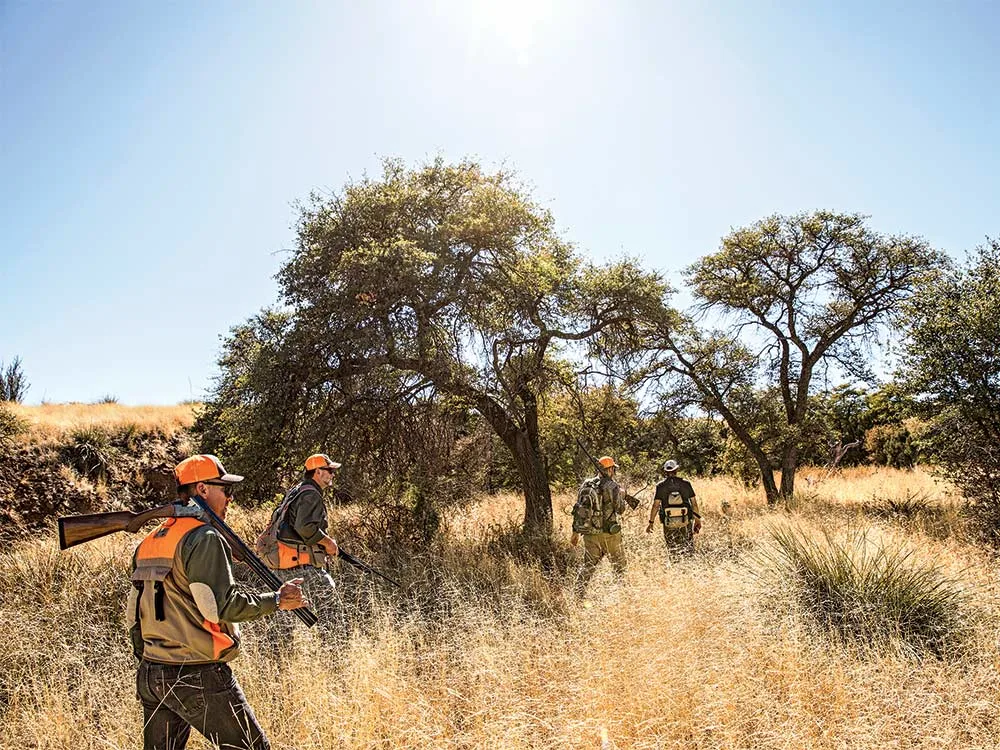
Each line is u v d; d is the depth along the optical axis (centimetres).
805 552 623
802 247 1850
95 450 1897
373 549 1002
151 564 330
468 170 1168
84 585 735
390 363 1043
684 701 407
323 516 622
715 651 469
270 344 1033
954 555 745
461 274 1071
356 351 994
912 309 1173
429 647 530
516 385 1179
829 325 1884
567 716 400
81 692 447
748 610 536
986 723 393
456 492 1225
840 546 628
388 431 1095
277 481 1055
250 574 757
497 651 474
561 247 1293
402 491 1139
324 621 570
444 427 1170
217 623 329
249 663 480
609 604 570
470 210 1112
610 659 463
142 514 344
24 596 709
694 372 1795
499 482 1608
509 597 640
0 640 557
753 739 377
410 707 408
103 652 548
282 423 1016
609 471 845
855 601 541
